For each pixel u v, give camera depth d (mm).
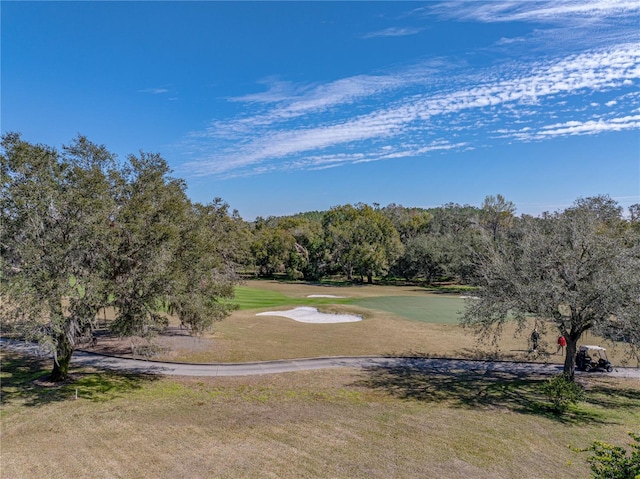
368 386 21203
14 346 28453
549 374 23922
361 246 81188
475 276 24688
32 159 18188
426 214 111812
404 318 39188
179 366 24344
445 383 21953
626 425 16234
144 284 19312
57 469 12094
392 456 13141
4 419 16312
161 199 22203
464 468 12352
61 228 18062
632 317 17766
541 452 13539
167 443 14062
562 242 20578
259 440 14367
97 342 29250
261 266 94500
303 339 31234
